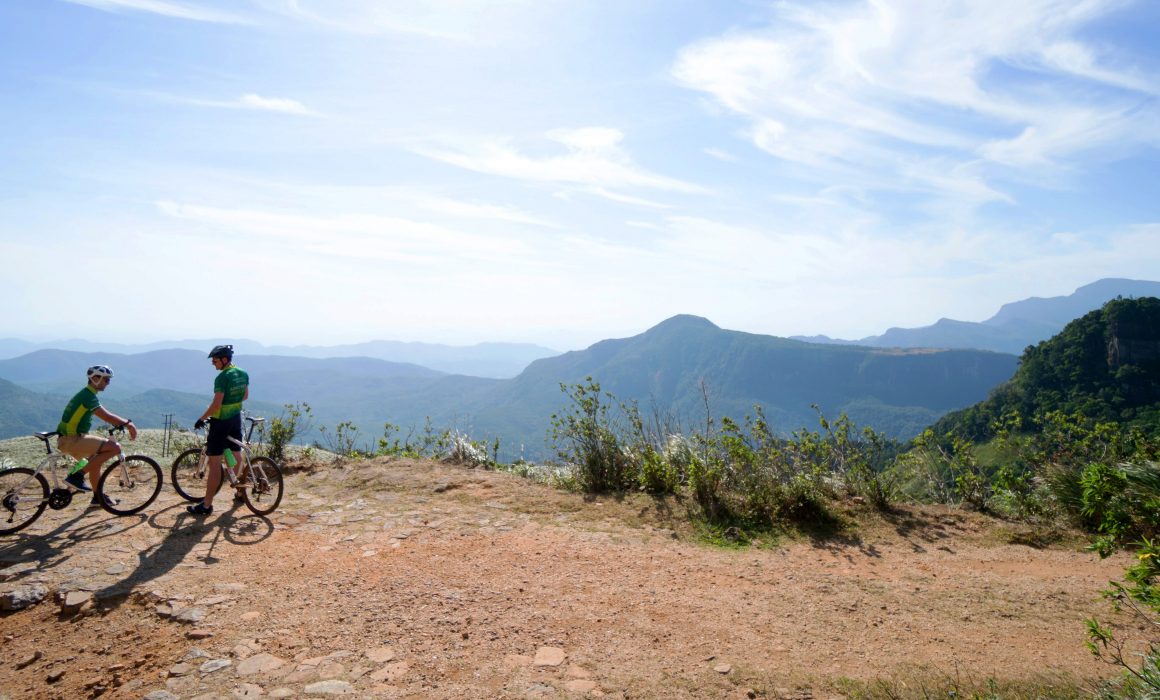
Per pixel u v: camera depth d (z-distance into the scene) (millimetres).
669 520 8508
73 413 7363
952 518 8602
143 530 7320
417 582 6180
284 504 8906
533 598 5875
